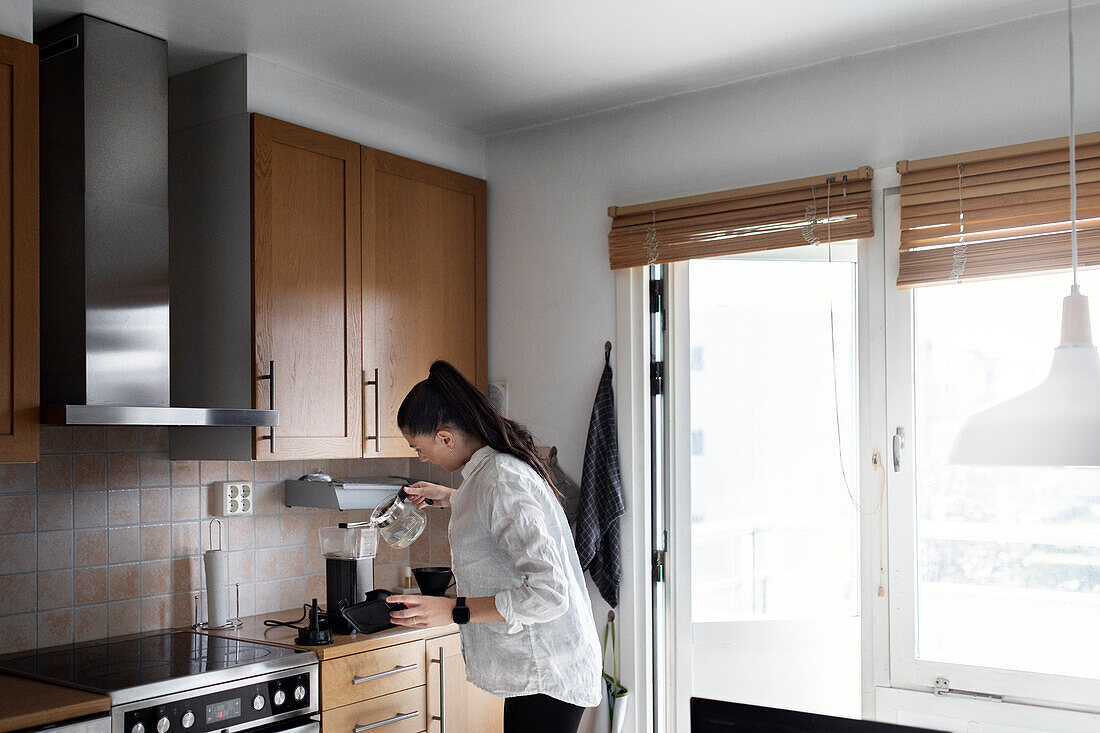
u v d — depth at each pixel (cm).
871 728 162
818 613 327
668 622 324
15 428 215
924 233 270
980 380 268
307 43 275
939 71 272
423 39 273
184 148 297
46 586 264
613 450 323
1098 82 248
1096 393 127
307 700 256
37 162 222
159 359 260
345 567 289
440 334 338
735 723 171
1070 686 252
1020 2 249
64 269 249
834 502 326
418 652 291
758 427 328
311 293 291
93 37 252
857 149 284
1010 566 264
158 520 291
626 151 330
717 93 311
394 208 322
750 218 298
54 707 203
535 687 226
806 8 253
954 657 270
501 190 361
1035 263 252
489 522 221
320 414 292
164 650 261
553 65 293
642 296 325
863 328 283
